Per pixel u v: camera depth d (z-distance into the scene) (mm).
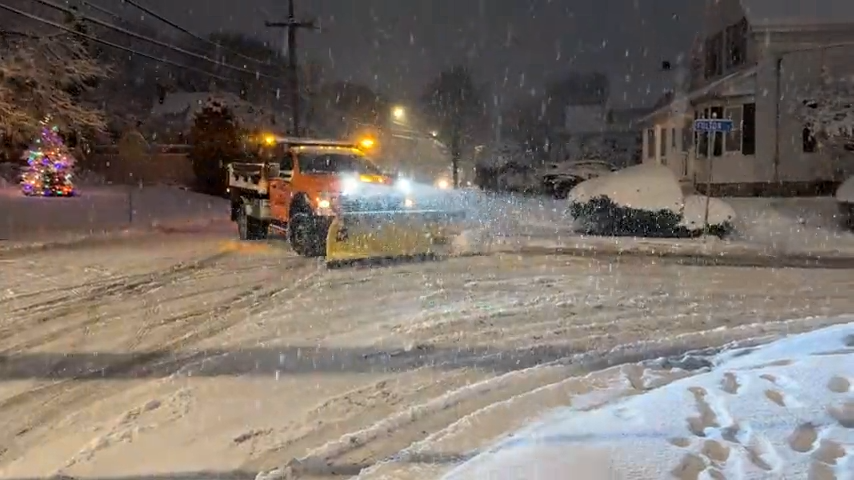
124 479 5113
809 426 5074
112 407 6484
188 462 5387
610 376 7078
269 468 5297
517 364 7855
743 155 29109
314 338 8836
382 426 6055
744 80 28938
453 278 13078
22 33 23438
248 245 18031
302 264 14625
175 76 61469
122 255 16062
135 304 10742
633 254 16875
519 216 25688
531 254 16578
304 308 10477
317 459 5422
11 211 26438
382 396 6812
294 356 8078
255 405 6547
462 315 10094
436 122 58500
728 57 33688
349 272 13656
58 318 9836
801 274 13984
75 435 5879
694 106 32062
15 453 5551
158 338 8805
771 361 6797
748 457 4609
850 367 6172
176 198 35906
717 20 35188
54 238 19016
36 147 27562
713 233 20109
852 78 26859
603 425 5312
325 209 14586
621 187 20703
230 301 10969
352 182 15344
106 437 5832
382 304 10766
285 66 51438
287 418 6246
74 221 24578
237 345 8500
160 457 5473
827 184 28078
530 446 4973
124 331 9148
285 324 9516
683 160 31891
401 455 5363
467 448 5453
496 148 59781
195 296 11352
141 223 24672
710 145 19906
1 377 7297
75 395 6789
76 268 14109
